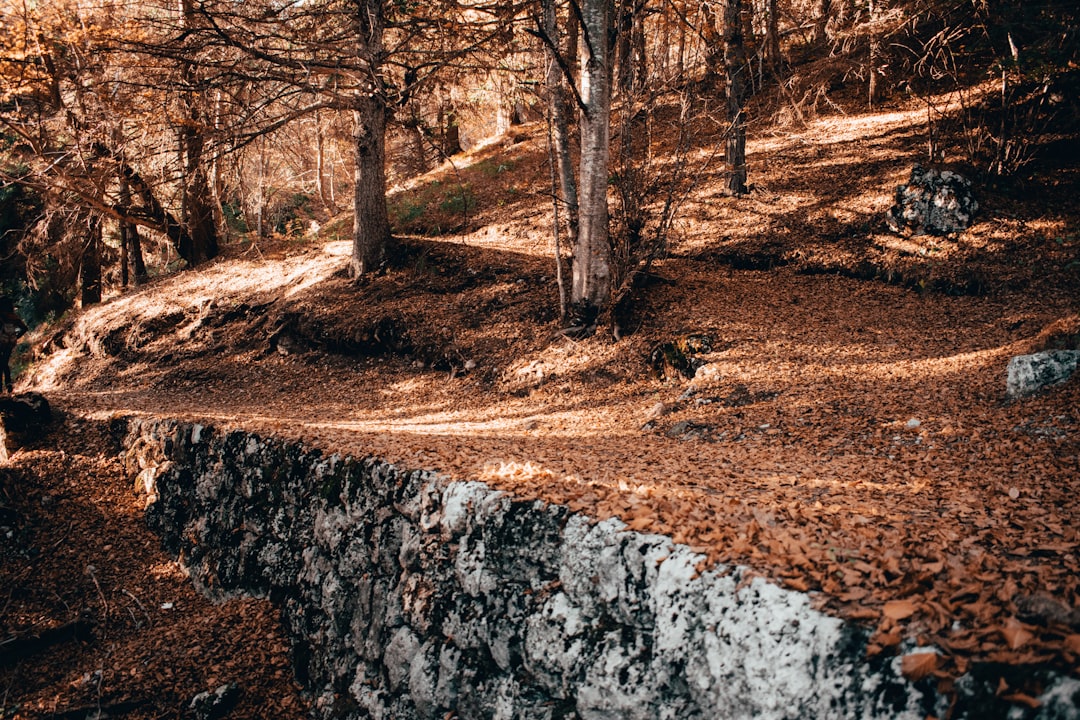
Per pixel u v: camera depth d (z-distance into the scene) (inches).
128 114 658.2
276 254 885.2
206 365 714.2
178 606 435.5
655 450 366.0
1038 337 393.1
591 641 246.8
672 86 576.4
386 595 337.4
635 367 518.9
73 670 385.7
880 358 457.1
